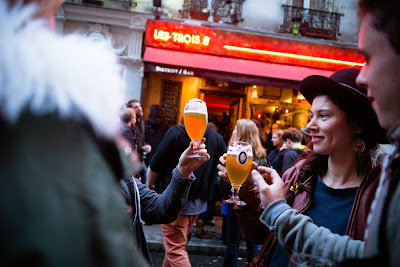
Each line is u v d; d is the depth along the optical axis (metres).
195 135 1.97
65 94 0.52
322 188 1.50
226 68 8.17
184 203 1.59
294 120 10.02
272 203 1.14
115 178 0.60
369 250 0.71
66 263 0.43
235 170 1.50
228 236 3.46
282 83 8.17
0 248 0.41
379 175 1.30
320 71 8.62
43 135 0.47
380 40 0.73
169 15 8.73
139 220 1.49
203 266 4.41
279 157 4.89
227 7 8.95
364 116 1.36
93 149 0.53
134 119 4.92
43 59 0.52
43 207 0.43
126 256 0.50
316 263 0.75
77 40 0.62
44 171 0.45
